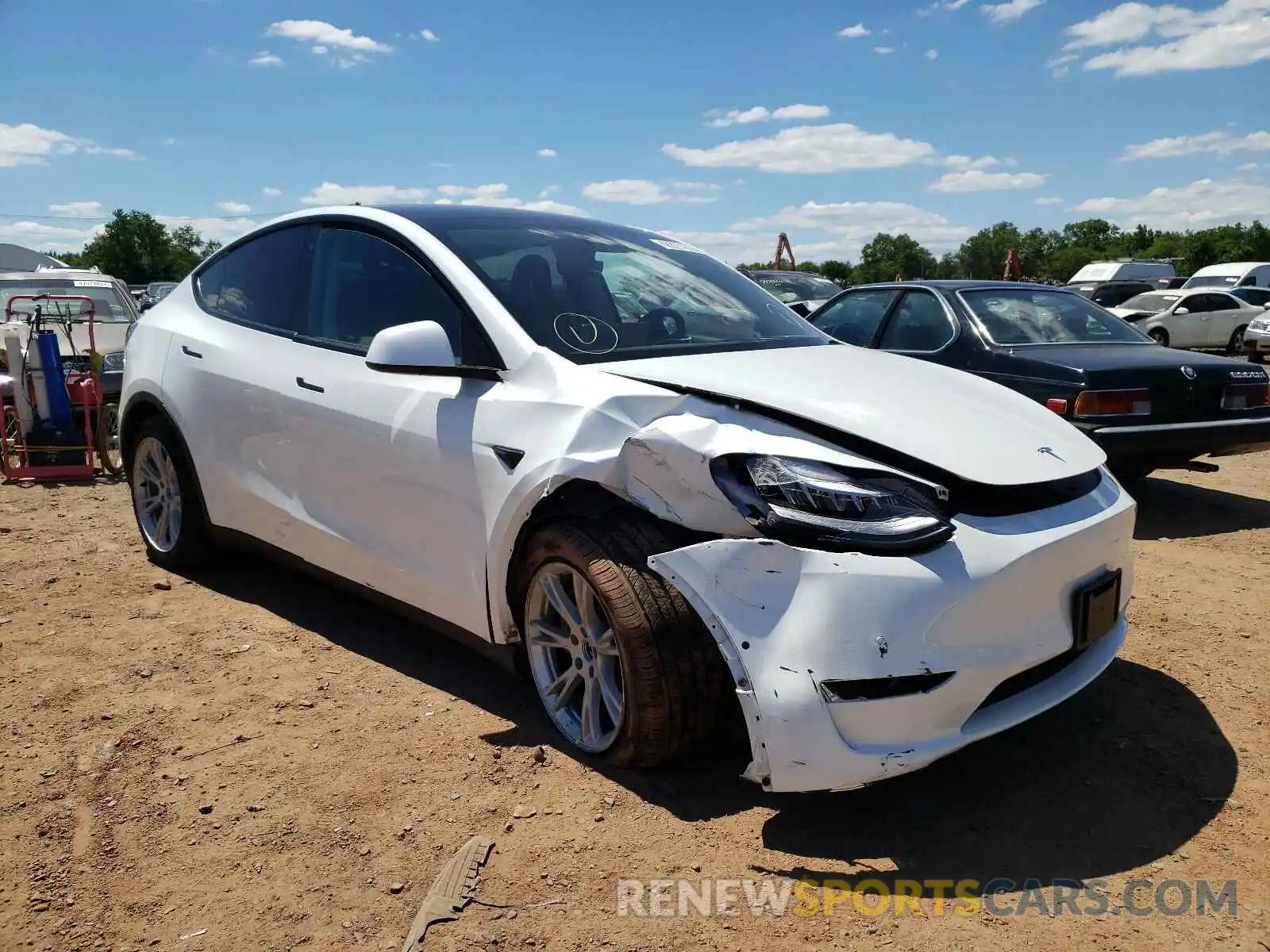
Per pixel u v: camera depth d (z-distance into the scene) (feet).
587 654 9.50
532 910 7.53
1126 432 18.08
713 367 9.77
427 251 11.39
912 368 11.05
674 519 8.59
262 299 13.67
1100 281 107.55
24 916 7.51
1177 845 8.39
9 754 9.86
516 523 9.61
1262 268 92.84
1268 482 23.30
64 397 24.26
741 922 7.40
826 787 7.71
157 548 15.47
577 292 11.14
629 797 9.01
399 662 12.12
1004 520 8.50
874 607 7.76
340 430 11.57
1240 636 13.10
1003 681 8.50
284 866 8.10
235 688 11.39
